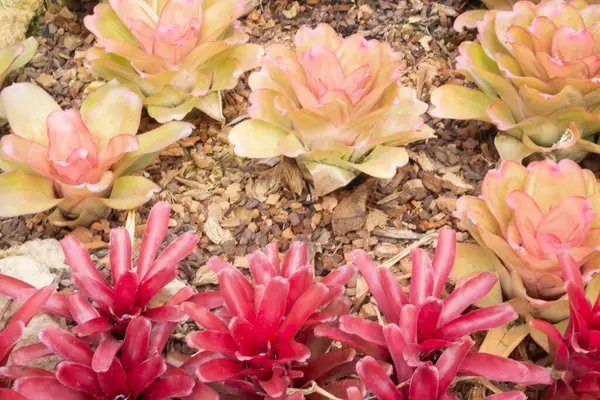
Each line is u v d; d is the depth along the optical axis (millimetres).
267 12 2115
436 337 1528
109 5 1893
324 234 1792
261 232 1797
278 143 1741
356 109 1718
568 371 1529
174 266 1556
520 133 1828
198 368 1460
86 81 1996
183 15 1835
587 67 1724
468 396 1635
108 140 1760
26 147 1682
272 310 1479
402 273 1744
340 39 1803
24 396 1468
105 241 1781
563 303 1619
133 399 1509
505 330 1653
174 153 1896
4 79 1968
